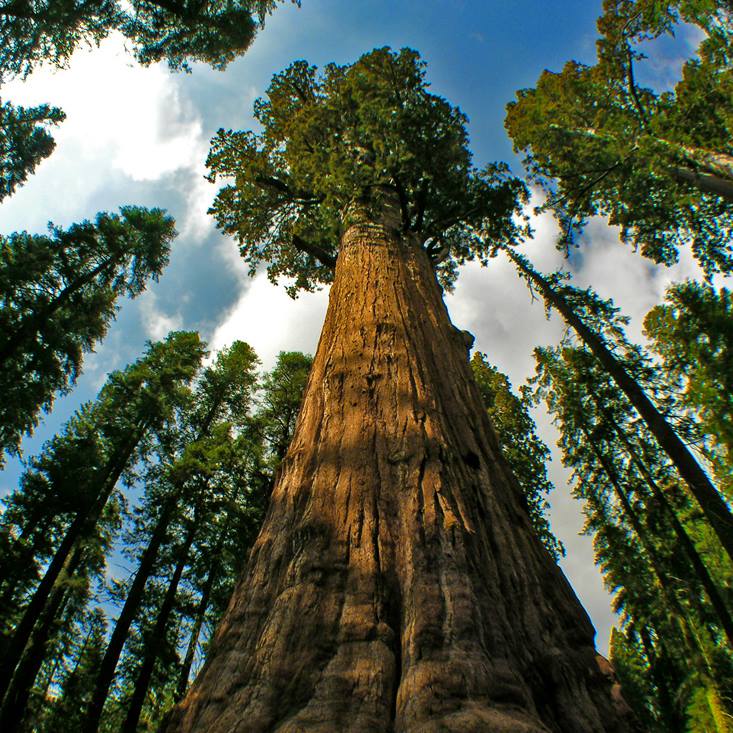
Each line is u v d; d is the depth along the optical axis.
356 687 1.69
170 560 14.85
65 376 15.57
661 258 18.23
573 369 18.12
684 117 12.75
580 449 17.38
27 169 14.37
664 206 16.66
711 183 12.04
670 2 13.11
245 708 1.68
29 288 15.59
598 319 16.78
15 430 15.15
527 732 1.37
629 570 15.80
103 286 18.48
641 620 16.12
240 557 14.96
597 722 1.73
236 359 21.56
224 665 1.95
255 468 17.41
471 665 1.68
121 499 17.80
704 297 16.08
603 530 17.08
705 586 12.55
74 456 15.12
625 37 14.91
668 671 17.38
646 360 15.59
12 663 11.13
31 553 14.72
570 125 17.38
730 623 11.78
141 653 12.83
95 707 11.02
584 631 2.22
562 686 1.85
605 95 15.76
